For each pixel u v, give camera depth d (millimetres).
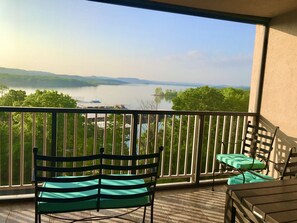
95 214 2941
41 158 1843
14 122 4367
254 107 4387
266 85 4152
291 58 3717
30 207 3012
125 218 2830
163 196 3484
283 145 3830
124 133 3559
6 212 2883
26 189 3262
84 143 3416
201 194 3604
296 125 3621
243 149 3938
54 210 1992
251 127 3926
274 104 3992
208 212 3090
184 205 3248
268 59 4129
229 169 3713
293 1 3346
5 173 4621
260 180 2941
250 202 1791
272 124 4027
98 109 3295
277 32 3967
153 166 2086
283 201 1818
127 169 2002
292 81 3697
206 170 4059
